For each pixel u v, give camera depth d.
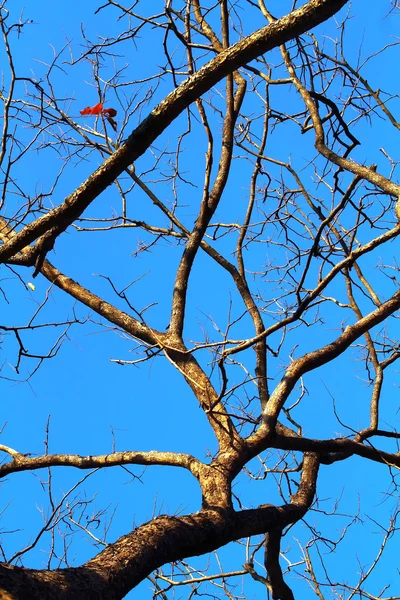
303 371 4.61
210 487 3.77
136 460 4.33
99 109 5.01
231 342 3.66
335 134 4.20
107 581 2.78
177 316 4.94
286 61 5.12
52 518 3.97
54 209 3.35
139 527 3.23
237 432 4.23
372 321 4.66
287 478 4.98
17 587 2.44
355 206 4.28
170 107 3.11
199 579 4.75
